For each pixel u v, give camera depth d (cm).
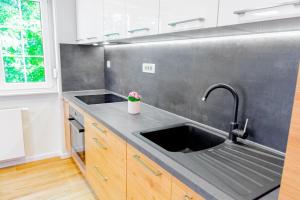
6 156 263
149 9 139
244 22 84
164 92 194
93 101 269
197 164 99
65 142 295
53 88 288
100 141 175
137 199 129
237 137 128
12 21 260
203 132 148
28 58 275
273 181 87
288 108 106
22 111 271
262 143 119
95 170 195
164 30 127
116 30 181
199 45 153
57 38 268
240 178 89
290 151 59
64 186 235
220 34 127
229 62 133
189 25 110
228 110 137
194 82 161
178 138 158
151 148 115
